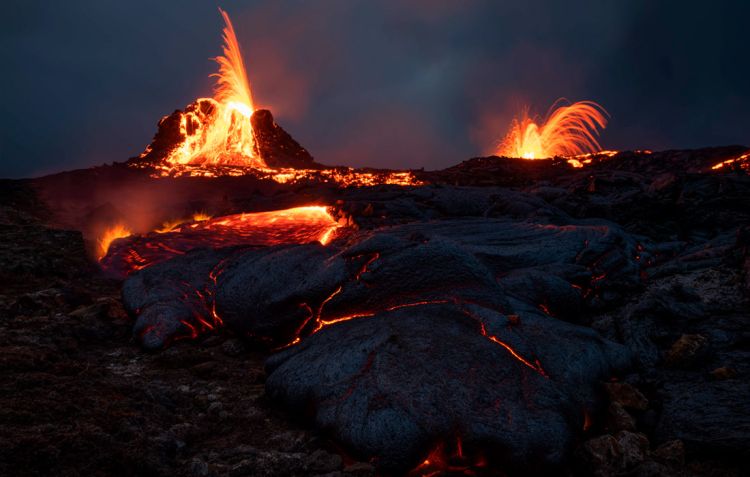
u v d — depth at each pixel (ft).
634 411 13.75
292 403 13.46
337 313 17.46
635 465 11.64
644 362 16.17
